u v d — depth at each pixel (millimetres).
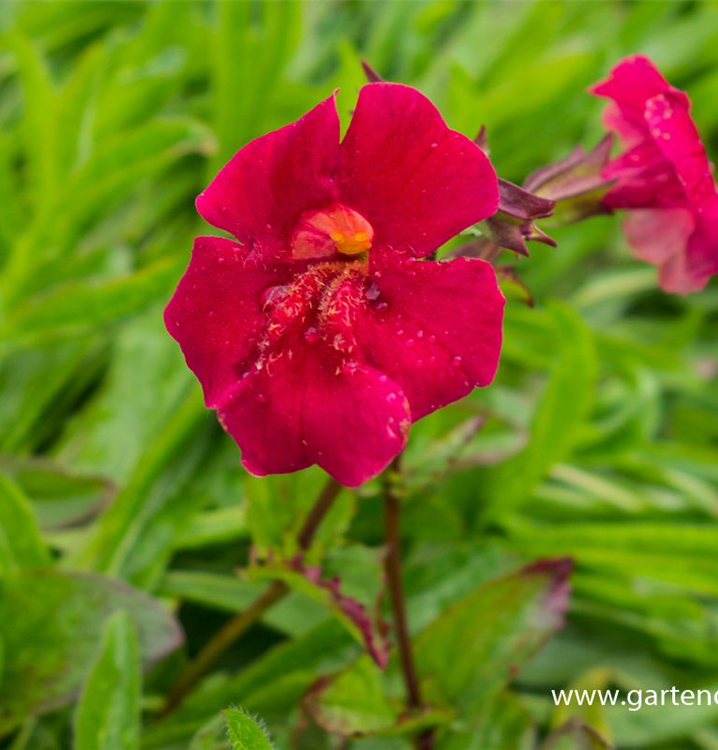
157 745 341
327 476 324
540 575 336
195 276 281
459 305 277
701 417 467
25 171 507
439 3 502
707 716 369
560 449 378
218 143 437
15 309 404
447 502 386
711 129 528
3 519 347
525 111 472
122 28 535
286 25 425
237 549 384
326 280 285
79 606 335
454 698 335
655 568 369
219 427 384
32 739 337
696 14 546
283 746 337
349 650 351
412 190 276
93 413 393
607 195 311
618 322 508
